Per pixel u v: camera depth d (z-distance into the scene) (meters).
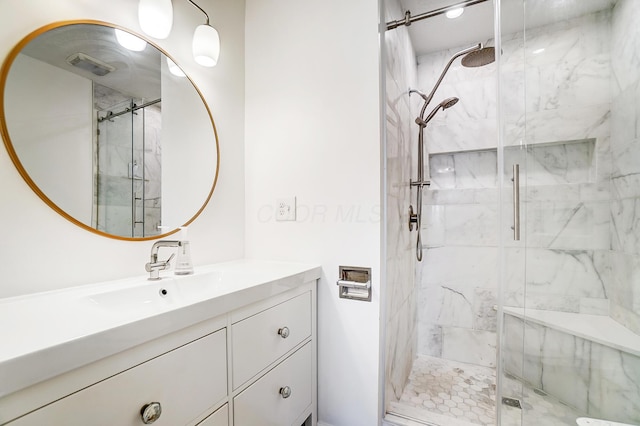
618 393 1.25
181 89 1.23
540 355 1.35
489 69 2.03
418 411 1.37
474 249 2.06
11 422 0.42
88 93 0.92
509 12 1.44
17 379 0.41
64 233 0.86
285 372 1.08
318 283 1.35
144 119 1.09
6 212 0.74
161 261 1.09
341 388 1.28
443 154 2.19
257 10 1.54
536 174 1.50
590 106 1.50
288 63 1.45
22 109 0.78
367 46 1.27
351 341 1.27
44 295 0.79
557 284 1.42
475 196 2.06
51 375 0.45
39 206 0.80
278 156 1.47
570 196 1.49
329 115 1.34
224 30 1.44
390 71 1.42
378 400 1.23
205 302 0.73
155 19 1.03
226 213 1.45
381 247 1.24
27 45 0.79
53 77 0.84
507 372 1.33
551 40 1.49
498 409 1.32
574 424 1.27
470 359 2.04
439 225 2.15
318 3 1.38
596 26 1.50
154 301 0.94
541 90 1.49
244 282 0.95
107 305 0.82
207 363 0.75
